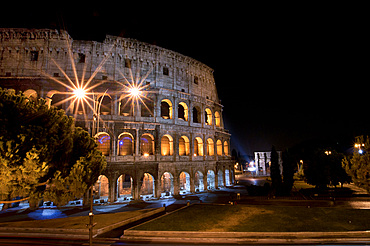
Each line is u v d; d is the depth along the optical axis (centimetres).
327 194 5806
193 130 6500
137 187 5212
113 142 5178
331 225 2714
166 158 5797
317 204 4622
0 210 4300
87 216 3691
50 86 5044
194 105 6819
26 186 1784
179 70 6600
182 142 6600
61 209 4384
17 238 2684
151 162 5469
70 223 3212
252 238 2434
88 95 5238
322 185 6306
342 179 6109
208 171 7119
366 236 2423
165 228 2762
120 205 4750
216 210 3644
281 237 2450
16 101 2005
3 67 5022
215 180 7050
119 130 5334
